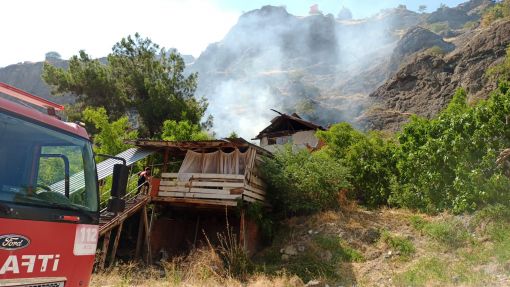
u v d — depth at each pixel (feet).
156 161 61.41
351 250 43.09
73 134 17.78
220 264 42.96
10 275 13.23
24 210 13.99
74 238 15.98
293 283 37.06
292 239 48.60
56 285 14.99
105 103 97.60
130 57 106.22
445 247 39.88
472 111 47.47
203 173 50.67
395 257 40.68
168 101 97.91
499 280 31.45
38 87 238.89
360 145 59.82
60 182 16.28
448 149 47.55
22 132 15.20
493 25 178.91
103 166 50.39
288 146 57.16
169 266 42.32
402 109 192.03
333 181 52.54
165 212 57.36
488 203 42.68
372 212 52.08
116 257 50.42
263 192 53.42
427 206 48.65
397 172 56.18
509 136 44.01
